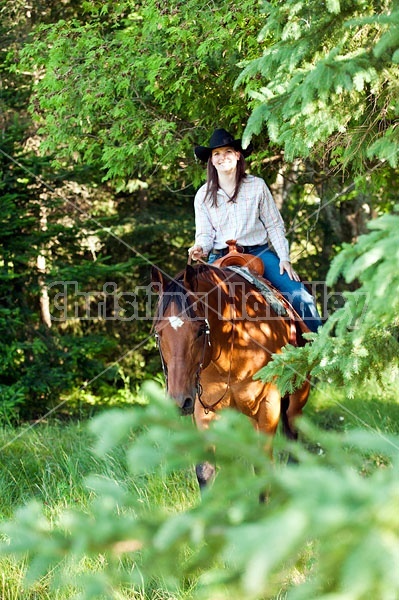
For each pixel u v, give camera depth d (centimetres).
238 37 914
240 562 163
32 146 1544
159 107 1050
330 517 160
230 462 211
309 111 470
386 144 504
